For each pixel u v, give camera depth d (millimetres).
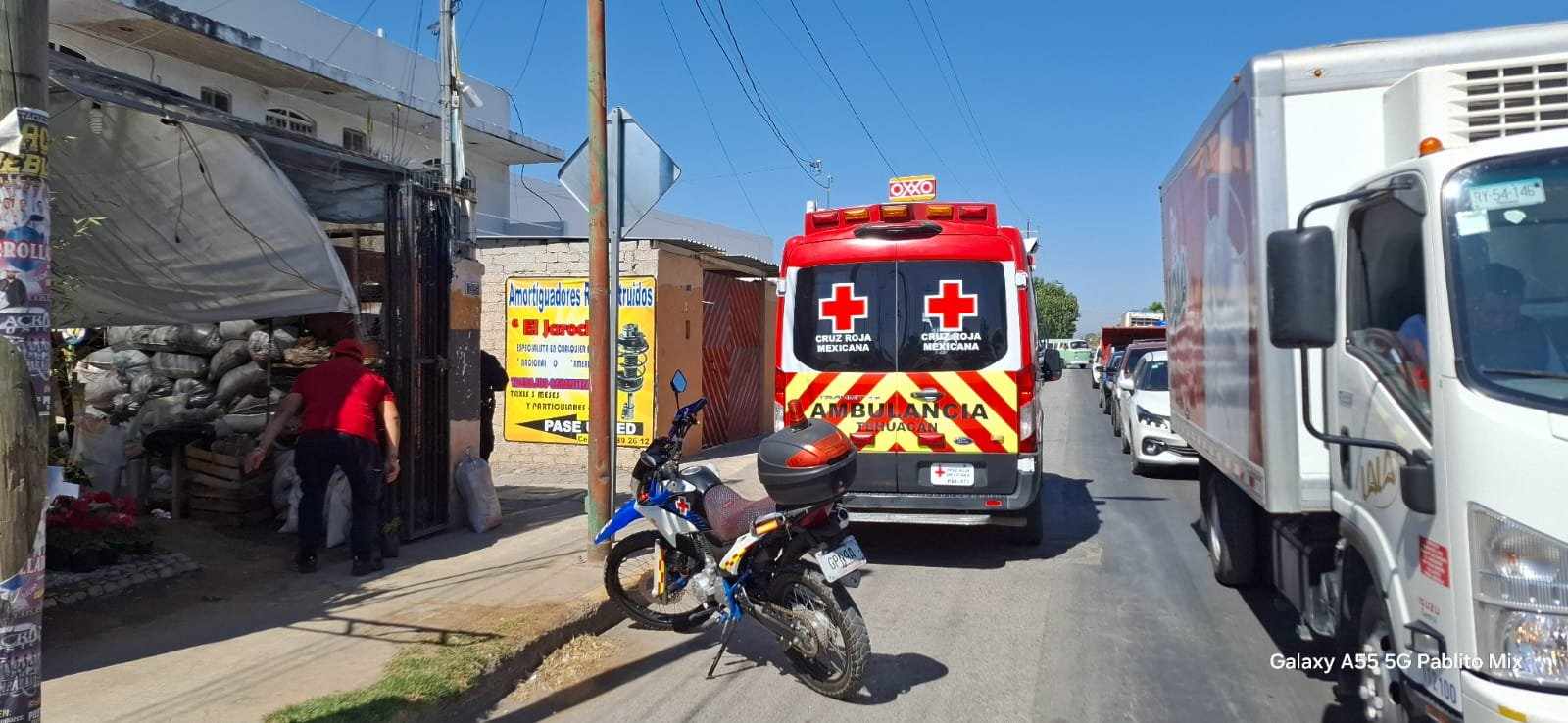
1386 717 3580
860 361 7535
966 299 7406
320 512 6691
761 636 5875
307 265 6527
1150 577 7199
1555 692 2648
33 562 2707
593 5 6863
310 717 4098
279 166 6477
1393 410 3451
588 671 5250
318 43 16688
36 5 2711
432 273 7883
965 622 6102
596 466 7016
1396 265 3484
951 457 7367
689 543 5531
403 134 17188
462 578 6570
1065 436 18062
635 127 6871
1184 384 7199
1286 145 4383
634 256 12117
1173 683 5008
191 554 6863
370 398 6703
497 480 11227
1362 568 3973
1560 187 3049
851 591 6871
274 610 5777
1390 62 4230
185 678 4641
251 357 9211
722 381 15094
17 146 2658
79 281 6941
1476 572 2809
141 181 5820
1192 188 6551
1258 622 6035
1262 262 4359
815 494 4672
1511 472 2756
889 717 4586
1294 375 4309
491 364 9258
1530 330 2930
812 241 7750
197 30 12875
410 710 4258
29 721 2707
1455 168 3162
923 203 7715
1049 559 7801
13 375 2652
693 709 4703
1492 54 4023
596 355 6953
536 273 12492
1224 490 6539
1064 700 4781
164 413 8672
